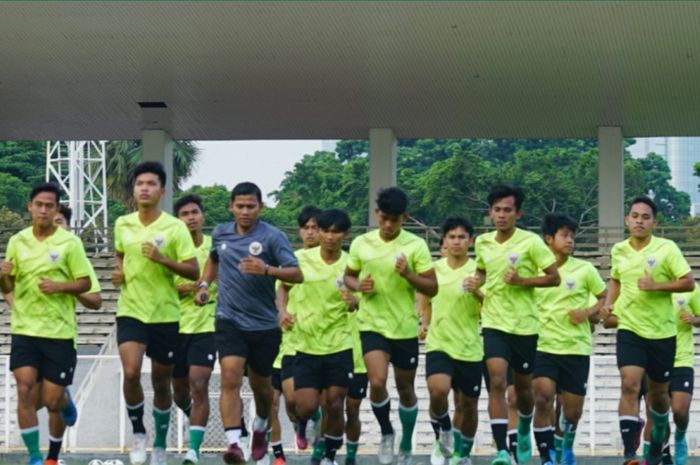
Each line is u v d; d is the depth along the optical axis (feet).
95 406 75.41
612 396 79.46
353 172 197.98
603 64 103.76
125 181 189.47
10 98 117.91
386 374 46.73
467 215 183.11
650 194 221.05
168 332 45.52
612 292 50.72
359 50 101.40
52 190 45.34
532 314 48.39
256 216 44.32
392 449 48.26
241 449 43.01
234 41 100.27
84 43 101.24
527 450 51.13
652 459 51.83
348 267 46.91
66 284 45.06
